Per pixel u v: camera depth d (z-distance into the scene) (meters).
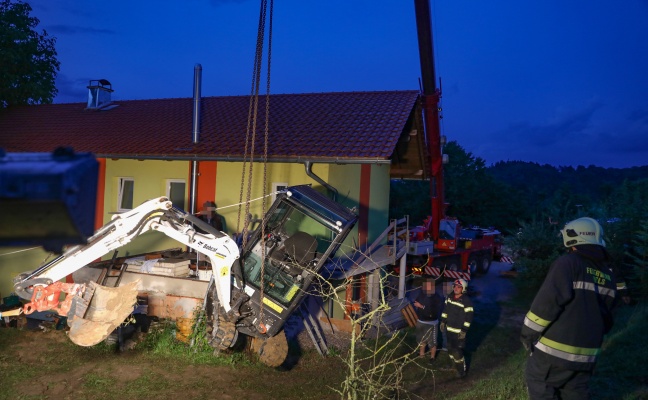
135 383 8.22
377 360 9.85
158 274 10.10
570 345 3.92
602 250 4.05
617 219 16.42
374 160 11.41
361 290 12.85
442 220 19.27
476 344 11.18
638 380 7.23
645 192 17.42
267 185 12.57
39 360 9.09
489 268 22.89
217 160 12.67
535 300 3.93
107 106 19.03
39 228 0.85
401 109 14.47
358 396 7.84
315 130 13.55
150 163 13.91
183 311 9.74
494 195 34.25
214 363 9.13
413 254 16.95
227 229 12.96
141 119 17.06
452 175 33.53
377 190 13.68
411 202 30.72
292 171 12.35
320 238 10.20
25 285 8.42
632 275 15.12
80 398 7.65
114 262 10.66
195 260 10.94
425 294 9.88
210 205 12.49
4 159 0.87
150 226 8.59
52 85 20.95
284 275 8.60
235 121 15.44
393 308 12.71
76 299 8.48
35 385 8.04
